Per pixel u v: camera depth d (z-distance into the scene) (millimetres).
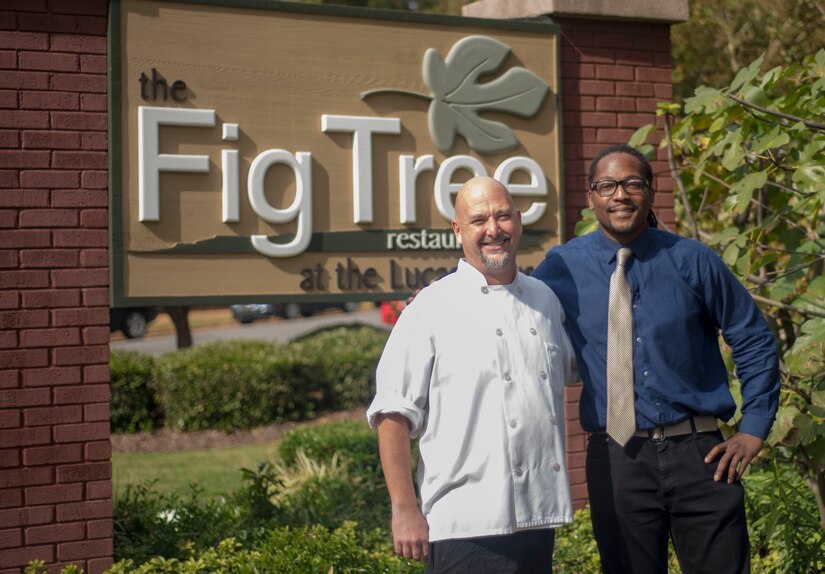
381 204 5211
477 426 2869
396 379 2908
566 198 5621
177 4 4812
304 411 12406
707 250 3145
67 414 4492
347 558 4352
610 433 3035
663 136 5809
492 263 2926
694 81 10070
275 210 4961
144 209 4688
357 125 5129
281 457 8320
